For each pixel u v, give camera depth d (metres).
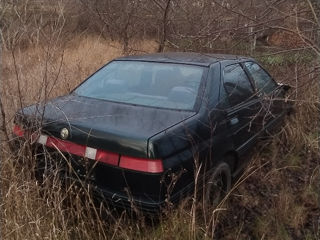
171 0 6.69
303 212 3.43
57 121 2.87
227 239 3.03
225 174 3.38
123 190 2.62
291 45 3.65
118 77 3.62
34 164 2.90
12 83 3.65
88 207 2.70
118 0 8.33
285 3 3.47
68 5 6.69
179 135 2.74
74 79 5.09
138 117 2.92
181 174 2.70
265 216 3.34
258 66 4.46
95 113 3.02
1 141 3.08
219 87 3.39
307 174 4.16
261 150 4.38
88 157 2.70
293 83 3.77
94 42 8.08
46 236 2.59
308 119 5.29
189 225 2.72
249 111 3.75
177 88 3.31
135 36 8.46
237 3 4.27
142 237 2.69
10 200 2.79
